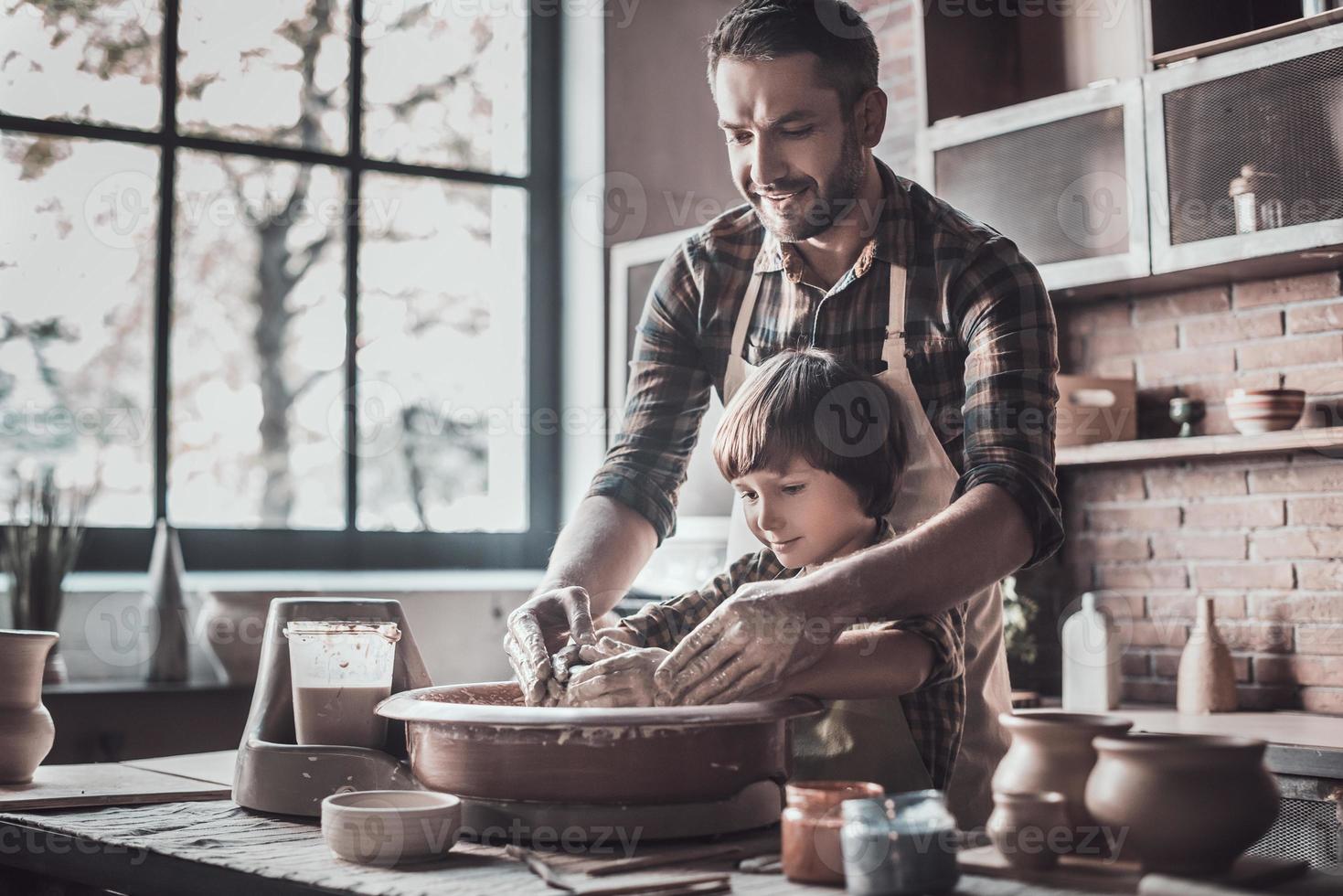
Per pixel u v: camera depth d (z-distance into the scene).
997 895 0.73
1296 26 2.23
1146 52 2.46
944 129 2.71
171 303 2.99
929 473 1.16
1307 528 2.48
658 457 1.34
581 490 3.41
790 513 1.08
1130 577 2.73
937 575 0.96
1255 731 2.19
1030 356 1.09
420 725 0.94
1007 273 1.12
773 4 1.09
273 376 3.11
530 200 3.50
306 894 0.80
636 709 0.86
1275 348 2.52
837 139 1.12
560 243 3.52
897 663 0.97
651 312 1.38
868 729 1.02
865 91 1.13
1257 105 2.27
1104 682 2.54
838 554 1.10
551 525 3.48
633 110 3.46
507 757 0.88
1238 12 2.56
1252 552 2.56
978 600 1.18
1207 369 2.62
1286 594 2.51
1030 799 0.78
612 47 3.43
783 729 0.94
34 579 2.50
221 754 1.47
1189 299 2.65
